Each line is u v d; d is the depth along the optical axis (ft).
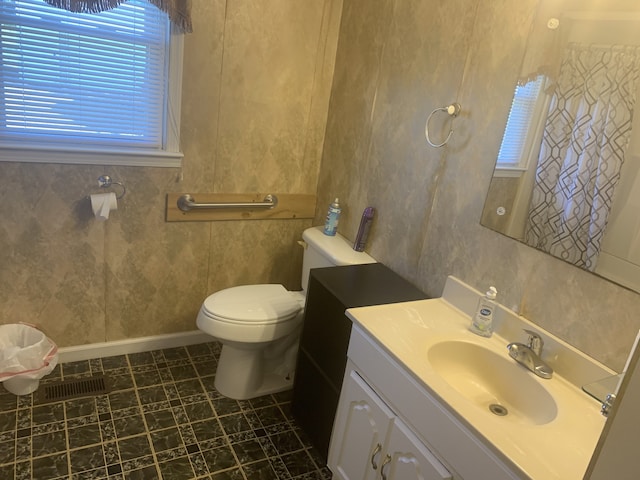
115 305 8.02
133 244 7.78
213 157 7.87
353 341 5.46
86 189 7.11
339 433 5.86
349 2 7.82
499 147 5.36
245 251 8.80
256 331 6.99
